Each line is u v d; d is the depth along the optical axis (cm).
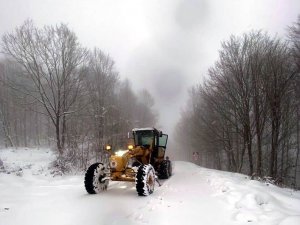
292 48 1867
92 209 689
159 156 1270
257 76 1861
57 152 1822
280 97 1817
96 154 1712
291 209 660
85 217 627
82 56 2211
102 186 906
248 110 1972
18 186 1035
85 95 2364
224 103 2291
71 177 1303
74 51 2161
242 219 589
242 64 2008
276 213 599
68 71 2111
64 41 2094
